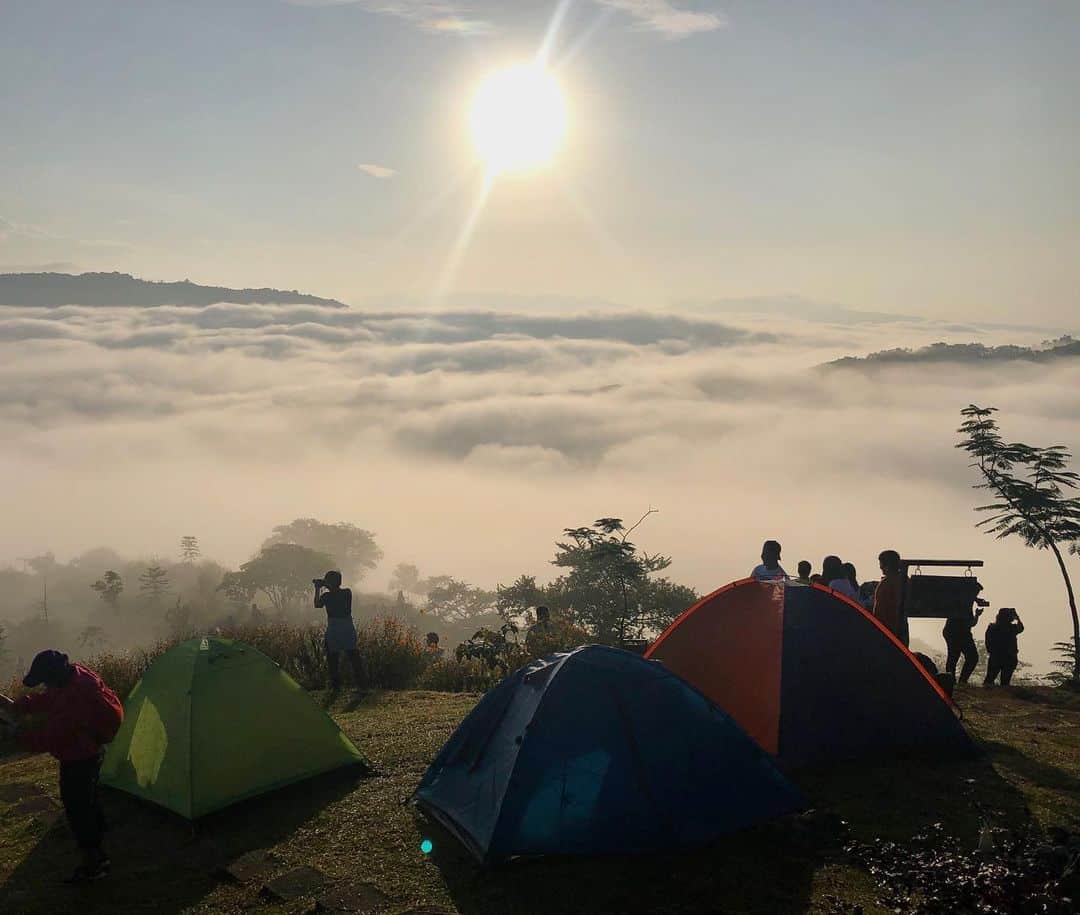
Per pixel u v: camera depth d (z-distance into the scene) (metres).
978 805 7.01
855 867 6.08
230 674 7.86
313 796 7.60
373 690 12.12
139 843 6.89
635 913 5.53
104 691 6.46
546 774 6.28
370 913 5.56
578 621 33.12
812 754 7.98
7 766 9.04
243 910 5.71
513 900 5.70
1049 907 5.18
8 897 6.04
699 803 6.38
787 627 8.36
